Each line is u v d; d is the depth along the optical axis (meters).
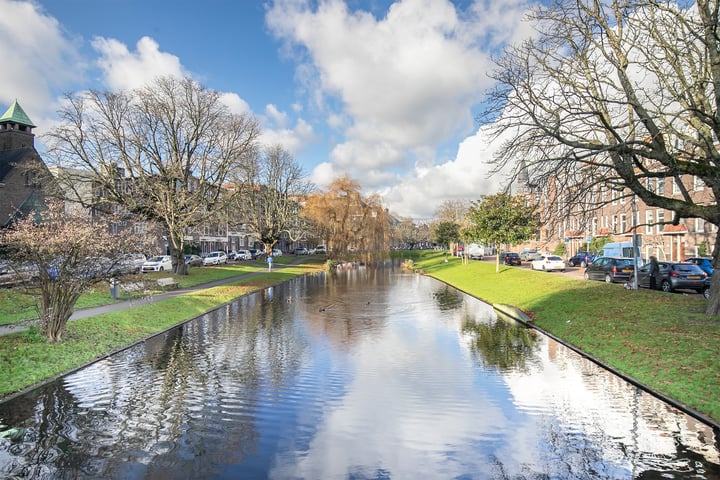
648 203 13.74
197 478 6.01
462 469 6.28
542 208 14.45
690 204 13.20
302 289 33.06
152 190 32.94
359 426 7.78
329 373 10.96
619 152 12.51
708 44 11.40
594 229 54.09
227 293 27.16
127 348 13.61
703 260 26.45
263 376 10.73
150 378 10.49
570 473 6.12
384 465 6.41
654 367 10.24
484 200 39.06
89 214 14.19
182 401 8.95
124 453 6.72
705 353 10.11
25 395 9.21
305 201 60.75
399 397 9.26
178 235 35.16
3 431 7.46
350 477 6.06
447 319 19.25
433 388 9.84
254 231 59.78
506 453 6.75
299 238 64.31
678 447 6.80
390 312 21.41
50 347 11.78
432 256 84.75
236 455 6.68
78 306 18.58
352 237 56.44
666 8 11.36
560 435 7.34
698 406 8.06
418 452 6.81
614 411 8.34
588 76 13.84
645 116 12.34
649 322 13.53
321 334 15.88
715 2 11.42
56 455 6.64
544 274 29.91
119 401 8.92
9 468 6.25
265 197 59.00
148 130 33.84
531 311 19.75
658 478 5.93
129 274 14.07
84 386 9.84
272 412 8.41
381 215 57.00
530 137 12.92
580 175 12.93
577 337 14.12
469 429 7.64
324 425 7.82
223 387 9.86
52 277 12.23
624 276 25.27
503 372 11.02
